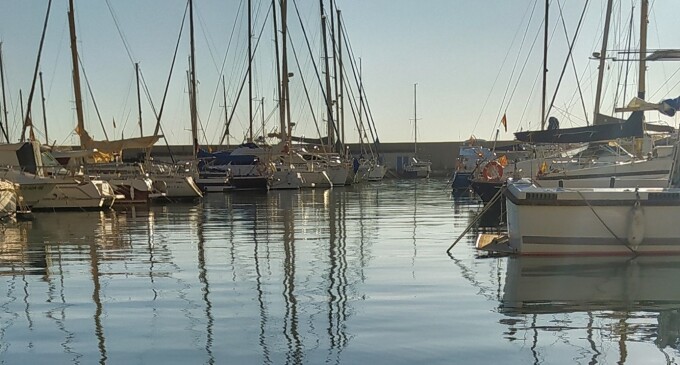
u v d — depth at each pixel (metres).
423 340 5.94
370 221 17.67
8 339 6.18
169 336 6.20
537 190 10.32
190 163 35.28
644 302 7.34
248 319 6.79
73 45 27.70
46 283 8.93
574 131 18.59
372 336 6.09
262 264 10.36
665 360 5.34
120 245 13.10
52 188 22.89
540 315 6.80
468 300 7.54
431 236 13.92
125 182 26.16
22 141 24.45
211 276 9.32
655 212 10.15
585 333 6.12
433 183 46.03
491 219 18.00
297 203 26.00
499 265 9.83
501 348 5.68
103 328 6.53
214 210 22.89
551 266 9.59
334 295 7.89
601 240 10.27
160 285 8.69
